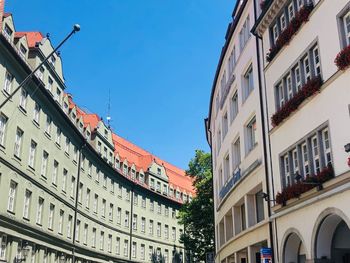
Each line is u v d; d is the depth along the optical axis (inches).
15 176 1294.3
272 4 840.3
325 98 645.9
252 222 993.5
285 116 762.8
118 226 2406.5
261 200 975.0
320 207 639.1
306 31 720.3
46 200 1540.4
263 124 890.7
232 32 1168.2
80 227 1913.1
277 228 800.3
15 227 1280.8
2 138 1232.2
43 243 1503.4
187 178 3614.7
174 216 3043.8
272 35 886.4
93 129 2220.7
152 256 2721.5
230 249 1230.3
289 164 763.4
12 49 1243.2
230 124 1214.9
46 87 1593.3
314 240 652.1
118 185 2470.5
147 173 2844.5
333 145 616.7
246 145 1037.8
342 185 576.7
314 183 636.7
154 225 2792.8
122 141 3061.0
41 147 1505.9
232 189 1131.9
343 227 655.1
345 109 593.3
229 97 1233.4
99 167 2206.0
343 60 587.2
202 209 2079.2
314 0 707.4
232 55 1218.0
